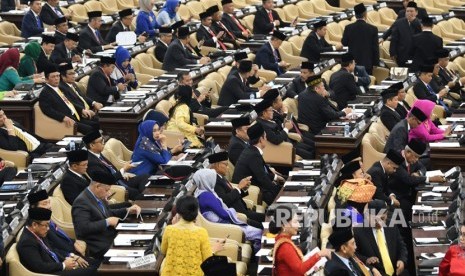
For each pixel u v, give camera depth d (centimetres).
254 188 4056
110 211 3603
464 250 3231
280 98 4728
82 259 3400
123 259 3288
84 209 3541
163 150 4278
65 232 3644
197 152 4406
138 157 4253
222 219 3694
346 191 3444
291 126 4731
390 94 4706
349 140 4538
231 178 4206
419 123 4472
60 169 3941
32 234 3331
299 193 3900
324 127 4822
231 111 4934
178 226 3212
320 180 3869
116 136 4891
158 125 4312
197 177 3706
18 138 4444
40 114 4841
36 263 3300
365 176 3794
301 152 4688
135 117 4862
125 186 4075
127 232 3503
